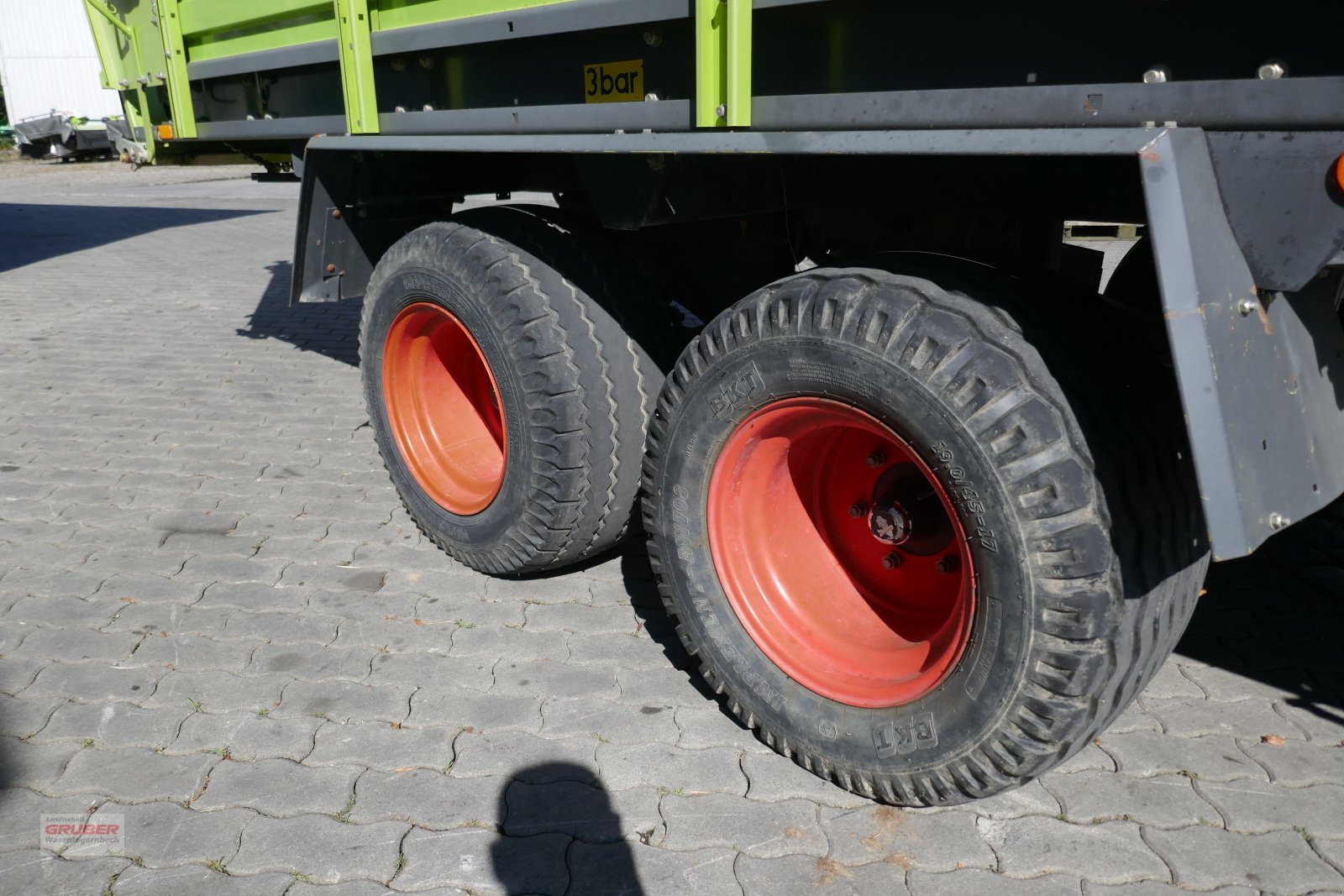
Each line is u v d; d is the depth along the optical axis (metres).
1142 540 1.93
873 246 3.30
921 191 2.61
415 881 2.20
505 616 3.34
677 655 3.11
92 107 28.64
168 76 4.56
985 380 1.93
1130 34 1.65
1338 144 1.49
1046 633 1.94
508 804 2.44
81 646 3.14
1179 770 2.55
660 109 2.38
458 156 3.56
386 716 2.79
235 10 3.96
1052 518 1.89
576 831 2.35
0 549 3.82
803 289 2.23
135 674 2.98
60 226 14.38
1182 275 1.58
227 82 4.29
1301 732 2.70
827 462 2.65
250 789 2.49
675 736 2.71
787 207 2.84
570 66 2.59
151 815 2.39
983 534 1.99
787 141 2.10
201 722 2.75
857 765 2.36
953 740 2.15
